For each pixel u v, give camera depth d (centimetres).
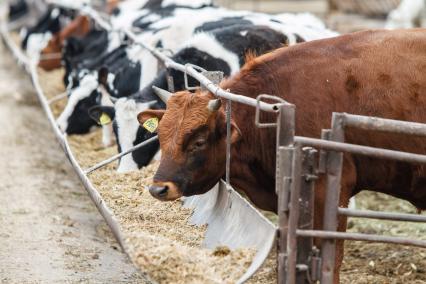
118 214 903
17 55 2430
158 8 1725
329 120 840
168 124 825
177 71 1152
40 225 1180
